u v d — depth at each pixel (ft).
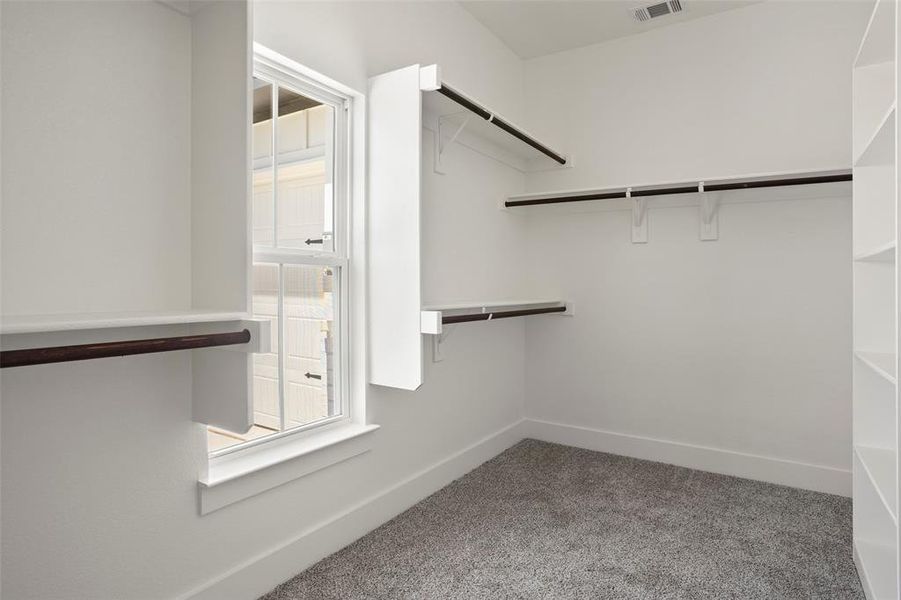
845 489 8.85
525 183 11.83
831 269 8.99
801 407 9.26
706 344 10.05
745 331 9.70
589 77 11.10
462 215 9.57
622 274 10.84
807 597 5.92
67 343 4.27
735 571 6.44
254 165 6.12
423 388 8.66
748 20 9.53
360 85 7.21
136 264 4.81
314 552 6.54
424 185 8.50
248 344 4.63
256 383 6.22
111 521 4.66
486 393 10.54
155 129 4.96
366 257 7.39
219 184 4.92
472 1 9.34
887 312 6.45
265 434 6.33
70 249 4.38
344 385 7.36
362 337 7.36
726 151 9.77
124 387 4.74
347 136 7.30
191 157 5.24
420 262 6.94
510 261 11.28
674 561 6.67
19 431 4.12
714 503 8.45
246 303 4.66
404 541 7.14
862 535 6.49
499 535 7.32
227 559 5.59
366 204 7.38
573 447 11.35
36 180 4.18
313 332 6.93
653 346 10.56
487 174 10.36
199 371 5.16
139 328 4.75
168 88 5.06
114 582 4.68
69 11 4.36
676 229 10.28
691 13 9.79
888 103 6.42
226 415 4.88
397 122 7.06
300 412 6.77
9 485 4.08
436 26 8.80
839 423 8.97
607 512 8.07
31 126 4.15
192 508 5.27
